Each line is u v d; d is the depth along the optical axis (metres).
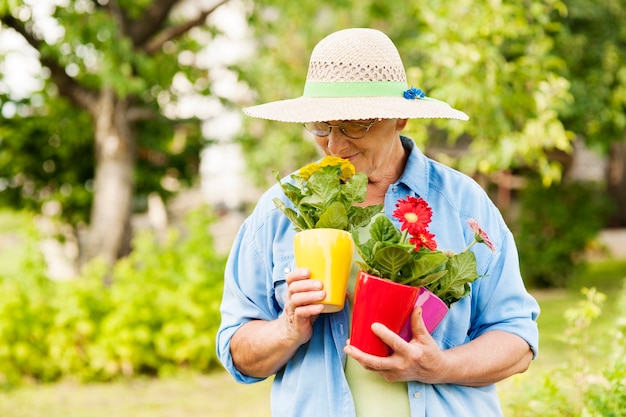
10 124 7.30
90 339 6.12
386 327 1.72
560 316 7.87
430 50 5.02
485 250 1.98
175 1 6.57
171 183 8.57
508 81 5.16
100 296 6.25
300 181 1.85
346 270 1.78
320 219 1.80
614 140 8.59
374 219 1.94
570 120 7.96
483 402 1.98
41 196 7.64
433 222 2.01
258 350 1.93
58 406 5.46
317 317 1.97
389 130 1.94
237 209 12.76
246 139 8.34
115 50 5.90
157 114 6.96
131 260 6.46
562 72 6.98
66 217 7.66
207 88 7.34
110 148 6.71
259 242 2.07
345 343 1.92
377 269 1.73
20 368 6.10
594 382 3.09
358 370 1.92
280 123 9.48
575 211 9.63
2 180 7.55
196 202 12.51
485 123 5.03
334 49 1.92
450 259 1.78
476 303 2.00
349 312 1.93
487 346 1.90
